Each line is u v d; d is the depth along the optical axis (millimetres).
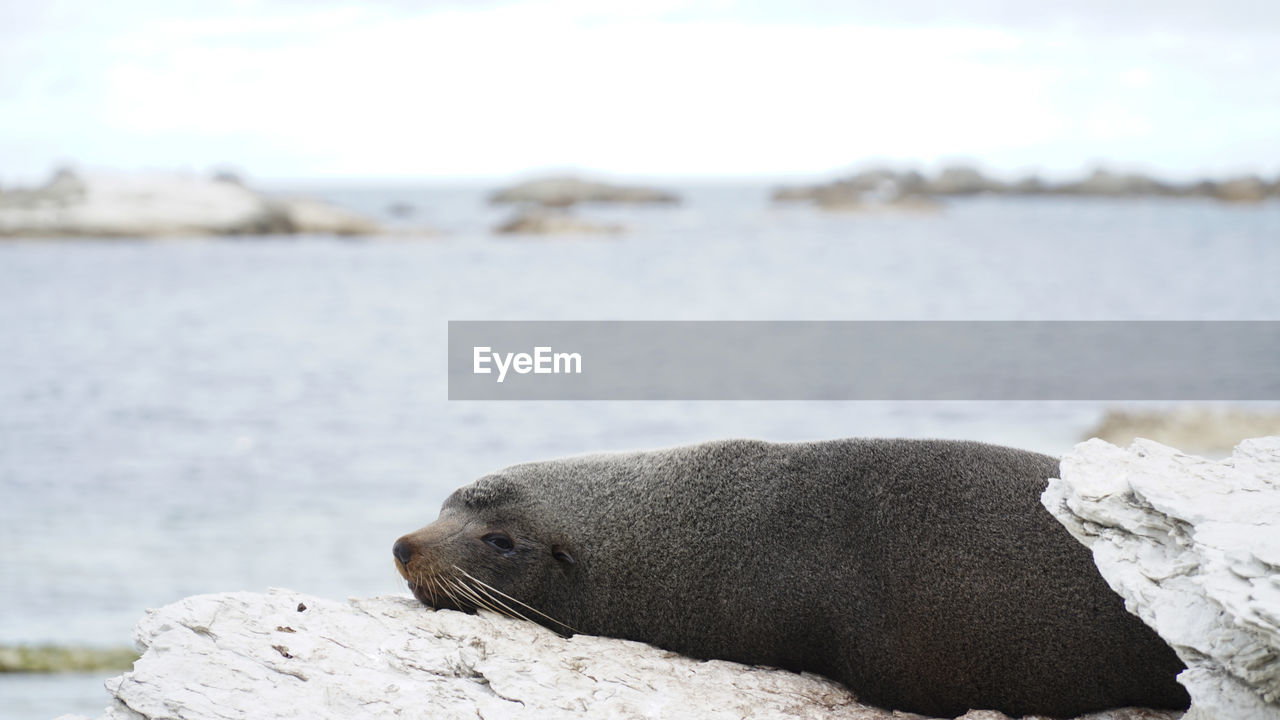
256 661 6211
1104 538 5770
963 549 6391
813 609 6613
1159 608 5309
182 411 41625
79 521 24750
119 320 74312
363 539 22859
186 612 6633
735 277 105375
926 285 99000
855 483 6777
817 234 173250
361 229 146875
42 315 77000
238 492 27703
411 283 98000
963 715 6336
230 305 81812
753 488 6957
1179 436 28984
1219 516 5348
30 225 130500
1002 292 92812
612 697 6070
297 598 7066
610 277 104938
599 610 7098
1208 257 131625
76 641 16750
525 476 7488
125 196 135500
